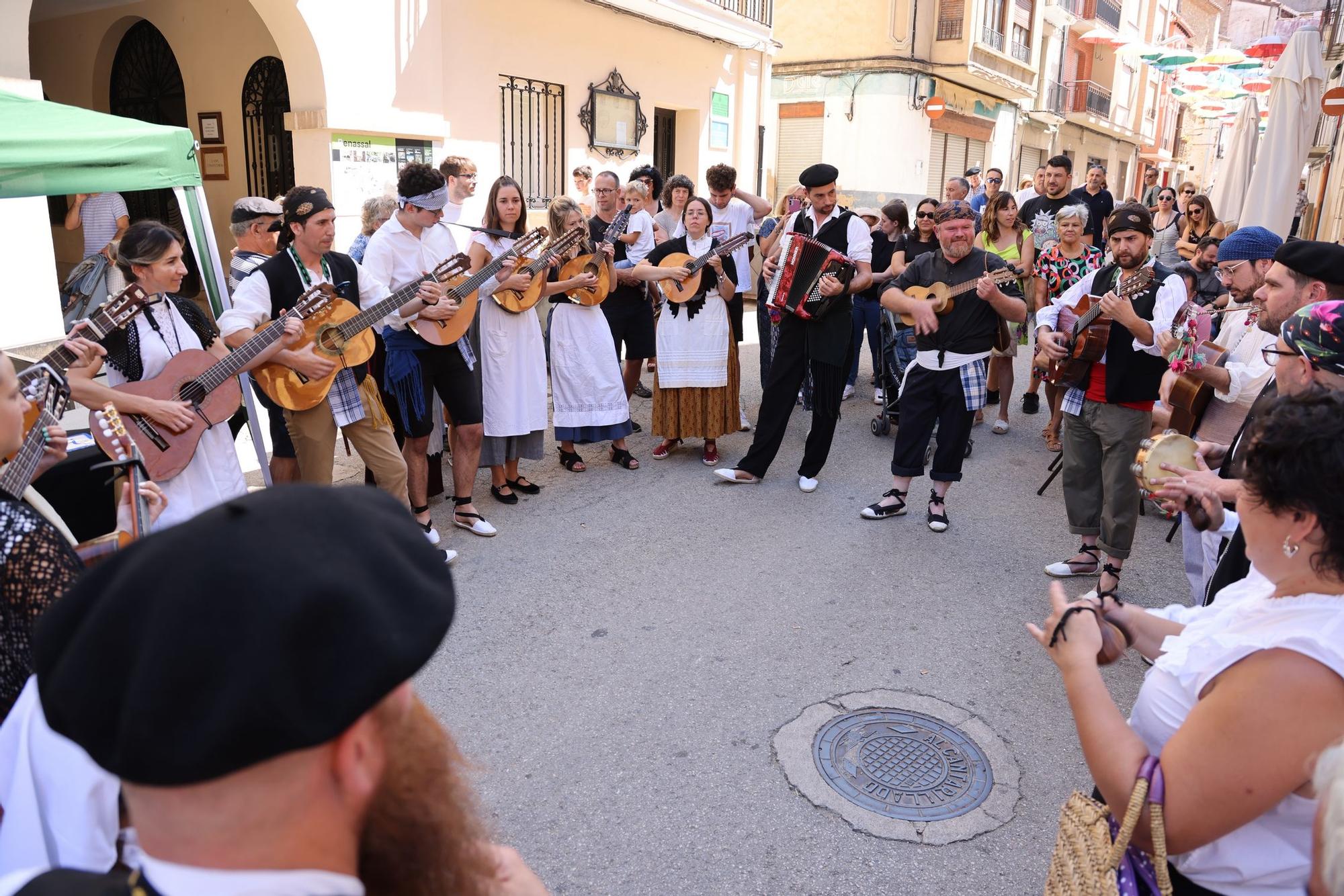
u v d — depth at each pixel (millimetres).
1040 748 3236
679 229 6473
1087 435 4535
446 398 4898
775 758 3127
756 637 3980
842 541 5109
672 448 6691
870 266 5633
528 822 2787
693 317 6121
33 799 1265
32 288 5969
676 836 2744
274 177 10102
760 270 7613
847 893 2541
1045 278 6805
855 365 8516
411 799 788
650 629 4031
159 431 3377
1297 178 8555
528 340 5445
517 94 10594
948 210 5000
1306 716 1200
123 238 3467
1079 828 1464
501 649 3826
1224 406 3658
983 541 5164
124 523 1992
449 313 4594
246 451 6203
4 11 5922
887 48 18406
